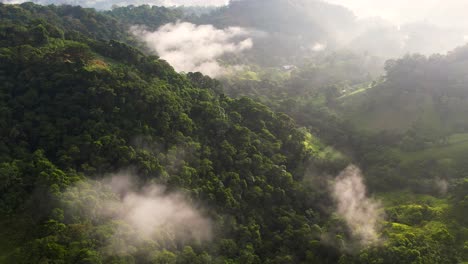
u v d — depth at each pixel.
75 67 74.69
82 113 67.75
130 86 72.81
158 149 68.88
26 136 64.38
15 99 69.00
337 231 68.88
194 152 72.81
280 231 70.62
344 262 61.00
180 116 75.38
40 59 75.31
